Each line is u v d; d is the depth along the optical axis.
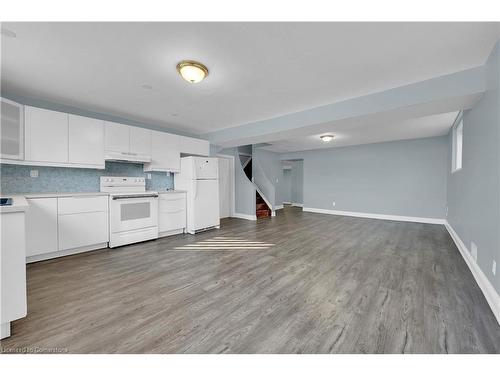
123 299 1.91
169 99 3.14
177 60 2.16
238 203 6.55
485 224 2.10
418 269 2.60
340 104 3.21
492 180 1.92
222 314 1.70
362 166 6.64
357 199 6.74
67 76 2.46
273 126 4.00
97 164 3.33
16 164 2.72
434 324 1.57
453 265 2.73
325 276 2.40
